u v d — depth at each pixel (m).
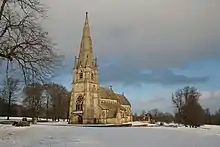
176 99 90.00
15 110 107.38
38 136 25.97
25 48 20.84
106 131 40.16
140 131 41.62
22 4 20.94
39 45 21.39
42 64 21.42
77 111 110.06
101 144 19.91
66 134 30.58
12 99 86.06
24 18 21.11
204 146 19.30
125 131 41.19
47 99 101.69
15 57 20.56
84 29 119.50
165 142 22.12
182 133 37.28
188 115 85.31
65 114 125.50
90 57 115.94
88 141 22.22
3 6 20.27
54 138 24.34
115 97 125.81
